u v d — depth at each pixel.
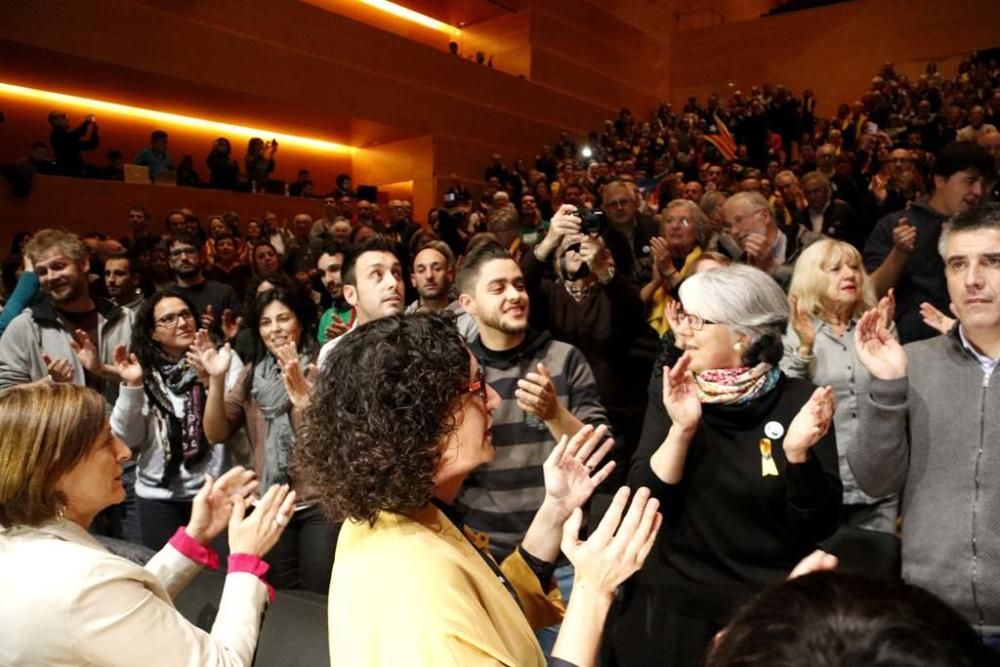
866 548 1.66
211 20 9.05
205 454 2.55
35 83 8.84
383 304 2.53
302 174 10.45
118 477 1.32
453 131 11.99
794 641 0.48
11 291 5.32
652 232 4.14
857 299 2.29
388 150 12.27
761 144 11.24
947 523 1.49
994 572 1.43
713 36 16.00
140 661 1.15
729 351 1.60
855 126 10.48
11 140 8.98
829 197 5.02
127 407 2.43
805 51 14.95
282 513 1.48
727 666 0.51
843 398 2.19
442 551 0.92
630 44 15.66
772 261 3.41
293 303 2.62
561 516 1.35
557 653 0.92
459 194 10.14
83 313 3.03
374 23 13.05
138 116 10.12
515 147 13.03
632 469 1.73
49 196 7.64
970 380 1.50
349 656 0.84
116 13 8.13
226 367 2.44
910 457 1.57
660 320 3.35
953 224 1.53
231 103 9.85
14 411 1.21
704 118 12.92
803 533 1.50
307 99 10.06
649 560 1.68
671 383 1.55
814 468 1.45
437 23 14.18
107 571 1.16
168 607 1.22
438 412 0.99
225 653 1.26
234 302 4.34
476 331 2.70
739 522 1.56
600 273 2.88
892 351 1.53
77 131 8.09
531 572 1.32
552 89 13.73
